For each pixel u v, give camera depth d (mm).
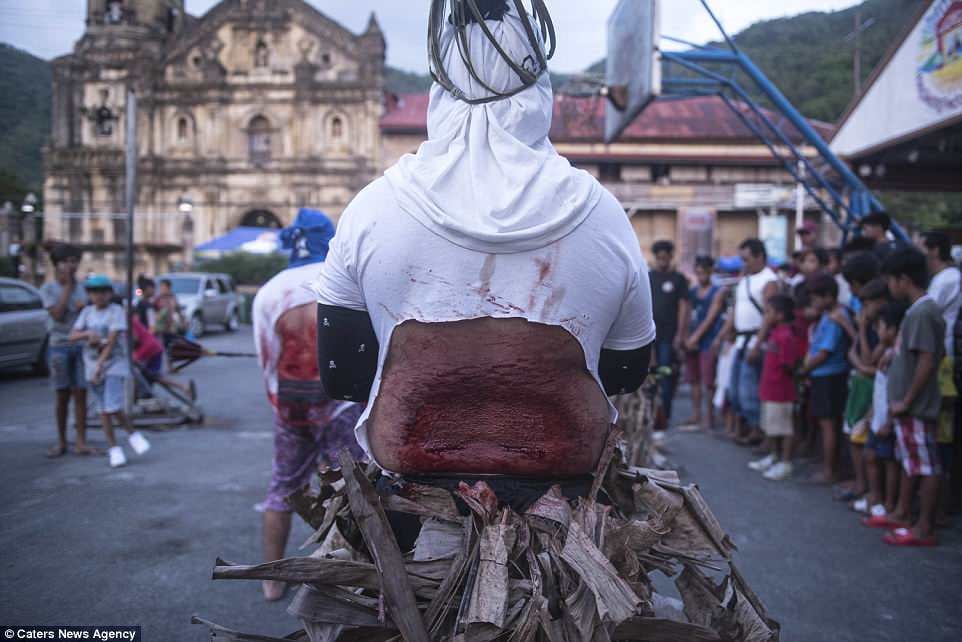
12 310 11016
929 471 4172
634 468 1737
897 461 4602
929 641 3004
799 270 8242
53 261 6316
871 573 3750
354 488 1412
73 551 4004
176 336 8234
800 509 4922
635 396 4961
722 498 5188
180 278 22594
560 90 12445
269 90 38375
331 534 1616
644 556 1604
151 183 38875
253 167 38438
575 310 1411
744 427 7422
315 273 3375
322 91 38125
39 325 11391
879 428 4512
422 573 1415
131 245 7836
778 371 5758
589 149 27594
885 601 3402
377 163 37969
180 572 3717
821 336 5629
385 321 1447
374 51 37750
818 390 5648
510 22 1503
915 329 4141
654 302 7508
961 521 4656
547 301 1392
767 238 27609
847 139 9266
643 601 1437
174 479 5555
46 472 5762
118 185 39188
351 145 38281
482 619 1319
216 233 38750
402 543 1506
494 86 1477
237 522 4512
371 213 1436
